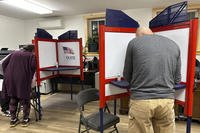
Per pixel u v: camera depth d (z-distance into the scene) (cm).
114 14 195
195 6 412
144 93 149
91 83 475
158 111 154
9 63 305
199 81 282
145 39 157
